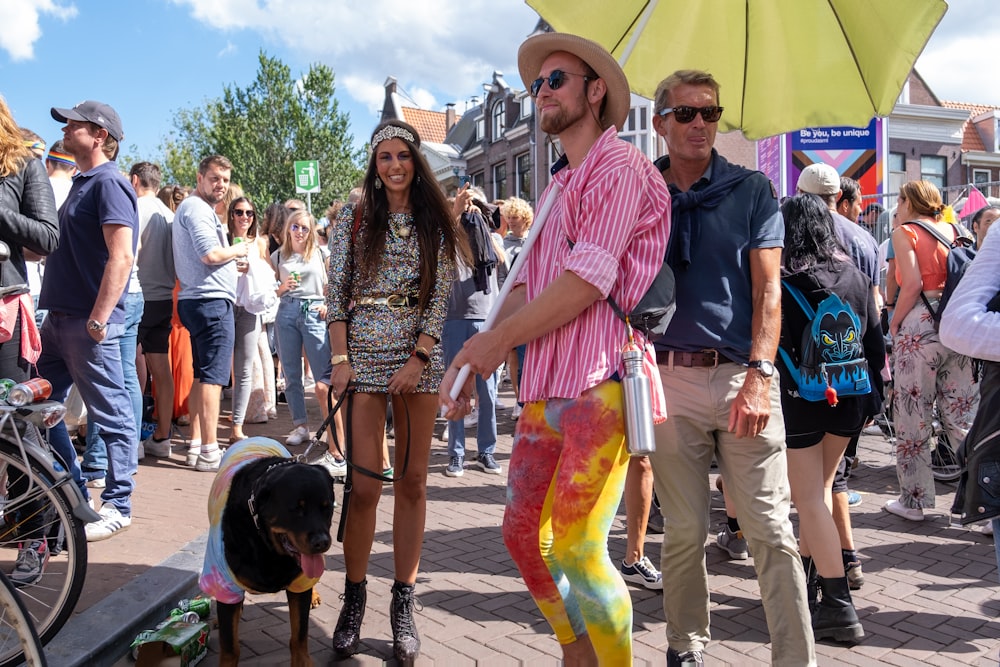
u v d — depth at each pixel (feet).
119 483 14.32
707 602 9.38
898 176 86.58
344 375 10.48
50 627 9.66
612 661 7.59
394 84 107.04
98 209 13.71
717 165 9.45
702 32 11.10
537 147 95.55
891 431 23.90
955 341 7.54
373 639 10.93
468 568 13.80
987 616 11.85
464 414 7.84
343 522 10.47
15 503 9.69
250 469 9.32
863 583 13.10
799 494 11.00
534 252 8.33
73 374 14.10
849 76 10.87
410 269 10.80
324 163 148.15
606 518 7.48
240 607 9.62
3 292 10.59
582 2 10.55
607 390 7.44
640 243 7.56
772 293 8.92
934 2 9.87
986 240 7.95
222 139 148.56
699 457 9.10
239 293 21.01
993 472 7.53
